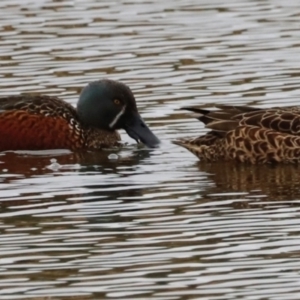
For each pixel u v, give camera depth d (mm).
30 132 18719
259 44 23234
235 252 13102
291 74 21203
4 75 21391
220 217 14492
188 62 22125
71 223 14367
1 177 16859
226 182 16297
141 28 24500
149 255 13070
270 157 17391
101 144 18953
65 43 23406
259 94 20062
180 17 25312
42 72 21547
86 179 16625
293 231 13828
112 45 23281
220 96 20047
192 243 13461
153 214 14695
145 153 18312
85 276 12438
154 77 21250
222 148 17609
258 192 15711
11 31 24266
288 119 17453
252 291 11906
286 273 12375
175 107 19734
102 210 14922
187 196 15539
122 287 12086
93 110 19000
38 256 13125
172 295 11852
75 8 26078
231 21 24984
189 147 17828
